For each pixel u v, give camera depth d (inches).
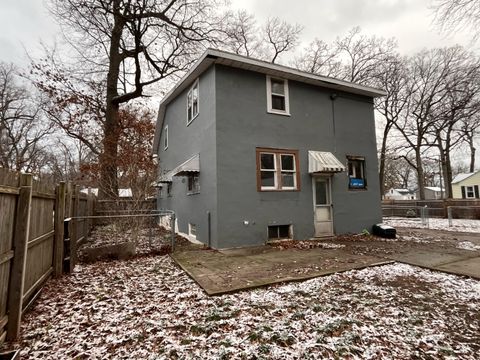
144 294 168.2
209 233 330.0
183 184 458.0
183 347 107.7
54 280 197.9
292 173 370.9
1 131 861.8
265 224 339.9
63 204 212.7
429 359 99.3
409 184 2492.6
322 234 380.5
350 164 426.3
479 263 231.8
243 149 335.9
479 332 119.0
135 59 542.3
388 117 1002.1
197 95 395.2
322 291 169.2
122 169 463.5
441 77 877.2
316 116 398.3
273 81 373.7
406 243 339.6
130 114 561.9
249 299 157.4
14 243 120.4
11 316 115.3
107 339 114.3
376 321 128.0
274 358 100.0
